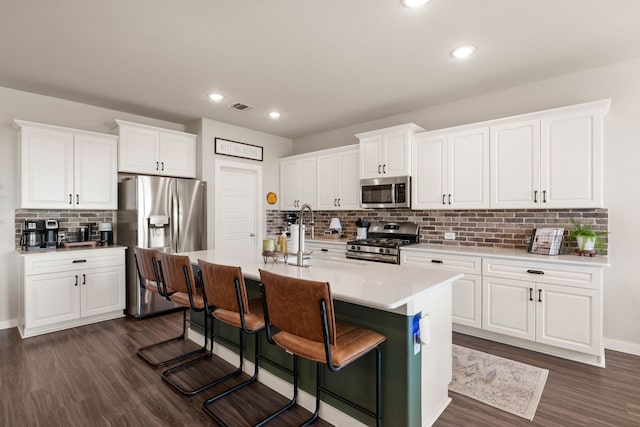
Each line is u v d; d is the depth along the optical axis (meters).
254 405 2.05
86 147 3.58
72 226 3.77
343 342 1.56
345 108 4.03
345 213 4.96
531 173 2.98
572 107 2.76
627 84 2.77
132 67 2.88
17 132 3.38
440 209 3.68
